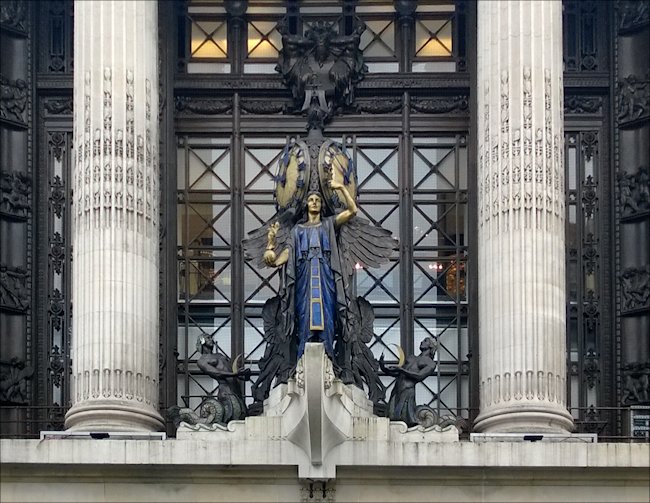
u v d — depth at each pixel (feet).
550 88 106.73
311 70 115.96
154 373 104.94
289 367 105.81
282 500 100.89
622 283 113.19
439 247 114.93
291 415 100.01
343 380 104.01
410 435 101.65
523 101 106.32
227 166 116.37
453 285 114.52
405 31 117.60
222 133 116.57
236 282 114.21
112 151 105.60
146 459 100.22
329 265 105.40
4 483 100.53
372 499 100.83
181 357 113.60
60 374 112.47
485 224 105.91
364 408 103.35
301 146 108.37
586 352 113.09
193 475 100.83
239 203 115.44
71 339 111.34
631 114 114.93
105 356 103.09
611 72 116.16
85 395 102.99
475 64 116.37
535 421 102.42
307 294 104.73
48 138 115.96
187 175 116.06
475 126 115.14
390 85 116.47
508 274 104.32
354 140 116.26
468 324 113.50
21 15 116.37
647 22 115.34
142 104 106.83
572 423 104.32
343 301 105.50
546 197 105.29
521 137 105.91
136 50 107.14
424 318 114.21
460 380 113.19
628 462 100.17
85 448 100.22
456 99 116.78
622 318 112.88
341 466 100.42
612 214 114.32
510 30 107.04
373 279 114.73
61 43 116.98
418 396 113.19
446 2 118.21
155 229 106.63
